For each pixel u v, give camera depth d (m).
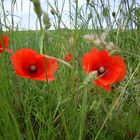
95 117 0.35
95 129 0.34
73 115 0.31
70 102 0.32
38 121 0.36
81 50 0.45
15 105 0.37
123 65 0.27
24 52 0.27
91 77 0.25
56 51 0.40
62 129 0.35
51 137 0.32
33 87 0.41
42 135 0.30
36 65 0.27
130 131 0.34
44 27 0.26
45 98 0.38
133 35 0.51
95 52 0.28
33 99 0.36
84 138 0.33
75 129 0.30
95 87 0.31
